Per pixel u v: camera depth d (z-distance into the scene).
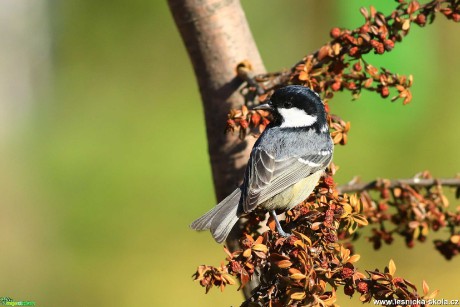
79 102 19.66
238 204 6.07
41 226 16.56
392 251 15.44
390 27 6.38
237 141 6.92
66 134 18.70
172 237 16.23
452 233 6.89
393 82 6.35
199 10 6.98
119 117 19.02
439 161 16.50
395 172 16.47
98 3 19.59
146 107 19.25
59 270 15.31
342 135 6.52
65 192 17.08
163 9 19.42
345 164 16.44
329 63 6.45
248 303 5.01
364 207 6.79
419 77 13.73
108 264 15.44
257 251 4.96
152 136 18.23
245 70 6.96
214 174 7.11
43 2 19.86
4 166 17.73
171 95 19.50
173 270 15.23
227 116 6.73
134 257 15.69
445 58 17.39
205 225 5.89
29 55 19.86
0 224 16.56
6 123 19.36
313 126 6.50
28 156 18.27
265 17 19.31
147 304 14.38
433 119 16.72
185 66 19.77
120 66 19.88
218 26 7.02
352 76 6.42
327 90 6.59
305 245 4.91
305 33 19.17
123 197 16.84
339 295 12.78
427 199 6.92
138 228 16.41
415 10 6.32
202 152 17.62
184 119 18.67
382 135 16.62
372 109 14.90
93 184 17.17
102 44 19.84
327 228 5.19
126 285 14.81
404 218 6.89
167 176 17.19
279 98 6.51
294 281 4.79
